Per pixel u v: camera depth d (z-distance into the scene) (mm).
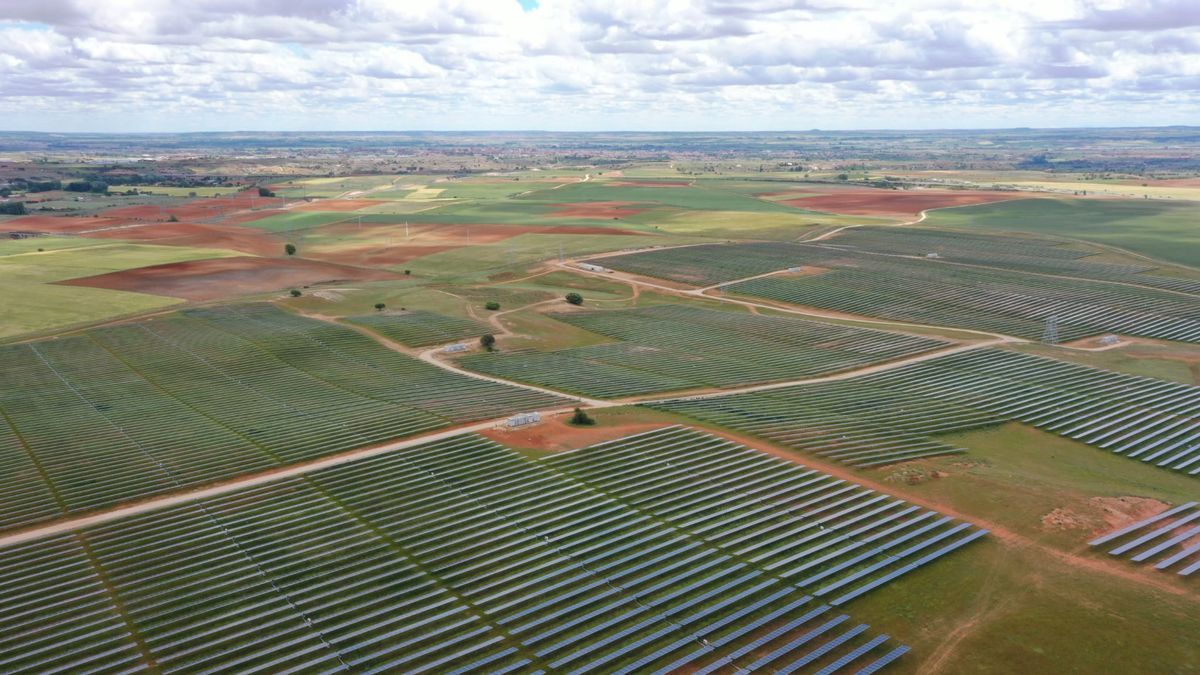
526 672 56031
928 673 54719
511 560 70938
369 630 61375
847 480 84500
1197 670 54312
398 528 77000
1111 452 96625
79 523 79750
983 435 101062
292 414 109562
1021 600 62625
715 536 73375
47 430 105062
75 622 63594
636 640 59000
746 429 98688
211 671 57531
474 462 90688
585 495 82500
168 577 69625
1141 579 65062
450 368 134875
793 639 58281
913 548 69688
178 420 108312
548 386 122250
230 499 83688
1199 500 81875
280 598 65938
